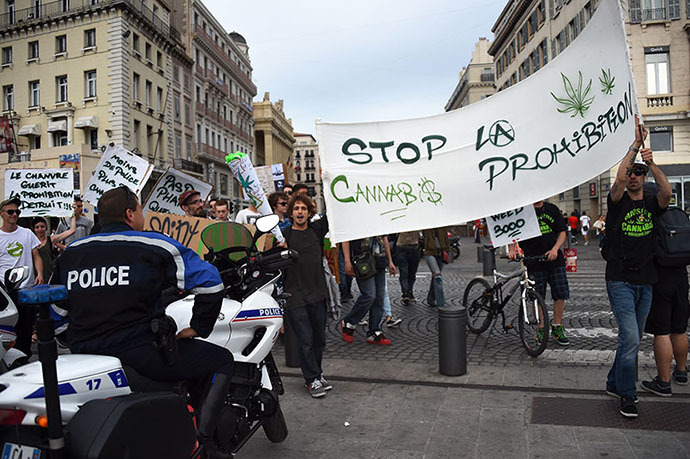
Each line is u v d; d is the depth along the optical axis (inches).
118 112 1258.0
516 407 161.9
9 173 289.6
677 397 165.3
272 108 2824.8
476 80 2615.7
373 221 215.9
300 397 179.9
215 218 284.4
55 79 1312.7
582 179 206.2
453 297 390.6
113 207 96.3
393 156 218.4
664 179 146.8
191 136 1679.4
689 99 983.6
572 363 205.8
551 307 324.2
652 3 997.2
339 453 135.5
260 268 125.3
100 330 88.7
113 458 72.4
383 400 173.6
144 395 80.6
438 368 206.1
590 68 203.8
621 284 153.2
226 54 2028.8
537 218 228.1
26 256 242.8
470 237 1734.7
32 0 1331.2
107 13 1259.2
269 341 128.0
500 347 234.8
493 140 218.4
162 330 91.0
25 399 73.7
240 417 119.2
